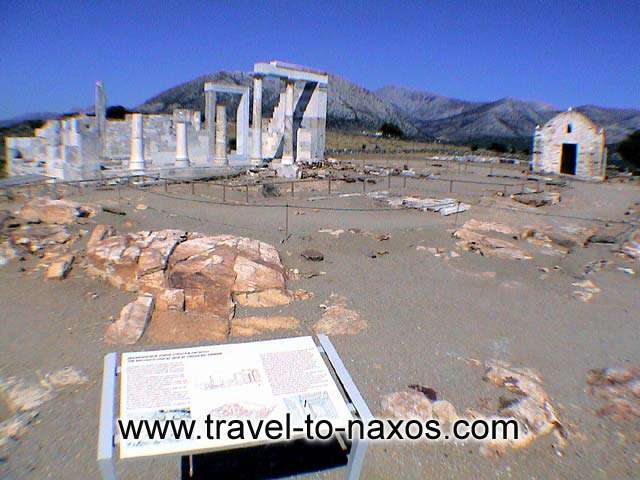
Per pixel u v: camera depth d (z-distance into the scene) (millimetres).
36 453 5680
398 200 21625
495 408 6785
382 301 10211
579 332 9266
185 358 5234
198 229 14688
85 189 22312
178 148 28391
